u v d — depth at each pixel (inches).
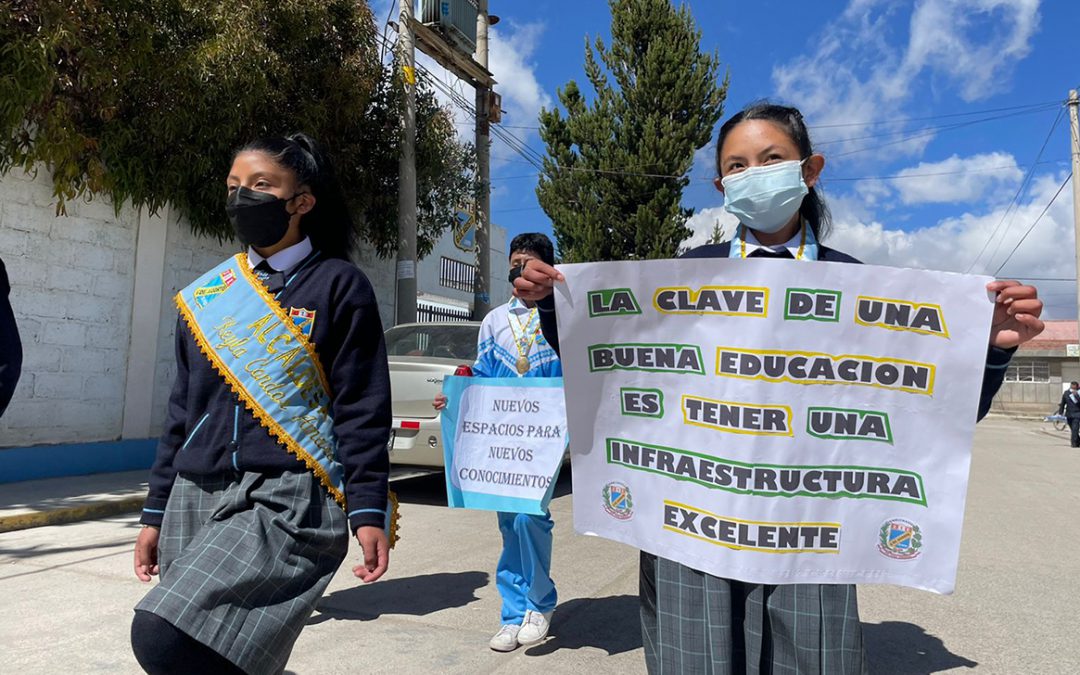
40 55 241.8
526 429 128.6
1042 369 1528.1
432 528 231.6
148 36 284.2
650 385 74.0
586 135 653.3
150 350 329.1
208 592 61.4
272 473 69.9
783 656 69.9
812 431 68.9
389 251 456.4
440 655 128.8
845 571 68.9
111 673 117.9
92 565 181.6
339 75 374.0
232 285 75.4
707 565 70.2
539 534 132.8
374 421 72.7
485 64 538.9
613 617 150.5
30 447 282.7
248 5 324.8
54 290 291.4
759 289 69.5
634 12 644.1
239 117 318.3
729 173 77.3
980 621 153.1
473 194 507.2
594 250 647.8
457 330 293.6
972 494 350.9
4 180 273.3
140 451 322.0
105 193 307.0
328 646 132.0
